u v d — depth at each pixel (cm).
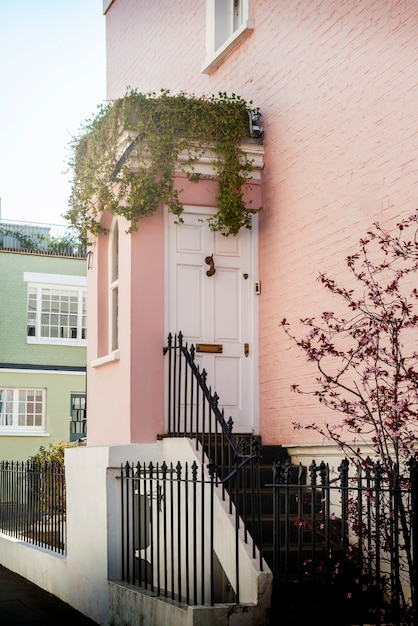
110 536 852
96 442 1068
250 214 1007
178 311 976
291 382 929
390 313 669
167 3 1305
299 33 948
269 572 656
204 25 1185
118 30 1505
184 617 654
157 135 958
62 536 1034
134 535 821
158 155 954
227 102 1003
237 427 983
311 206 909
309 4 930
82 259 2681
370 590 637
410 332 744
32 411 2567
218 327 991
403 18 777
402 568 647
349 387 826
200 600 770
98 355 1088
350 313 832
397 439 631
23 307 2606
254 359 998
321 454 867
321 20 907
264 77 1020
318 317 887
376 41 815
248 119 1002
